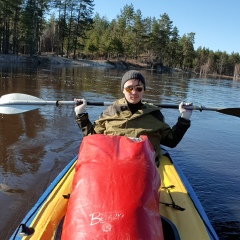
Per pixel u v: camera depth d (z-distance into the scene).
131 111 3.04
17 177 4.05
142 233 1.71
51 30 59.88
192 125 7.62
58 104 3.73
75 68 31.95
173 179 3.04
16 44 41.28
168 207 2.54
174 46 68.62
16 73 18.50
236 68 80.38
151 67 58.06
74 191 1.98
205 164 5.04
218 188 4.21
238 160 5.31
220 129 7.41
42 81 14.99
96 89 13.57
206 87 21.45
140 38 62.81
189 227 2.30
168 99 12.54
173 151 5.58
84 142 2.36
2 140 5.33
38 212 2.41
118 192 1.88
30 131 5.95
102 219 1.74
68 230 1.77
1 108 3.80
